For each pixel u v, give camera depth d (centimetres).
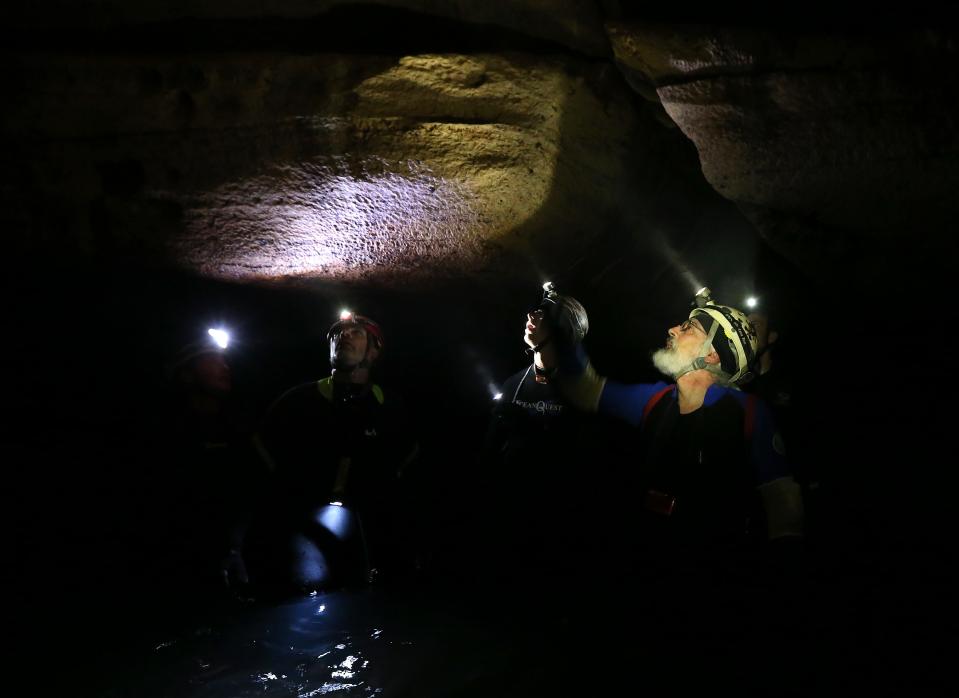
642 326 486
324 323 495
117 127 332
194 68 319
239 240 374
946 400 432
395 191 350
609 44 325
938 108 300
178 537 373
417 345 536
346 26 329
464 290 460
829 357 448
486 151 338
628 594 291
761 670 243
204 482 373
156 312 448
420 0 322
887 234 369
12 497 435
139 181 346
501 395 374
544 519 348
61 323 443
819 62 301
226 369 380
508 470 358
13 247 366
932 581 314
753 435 281
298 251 389
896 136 313
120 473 449
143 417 462
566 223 386
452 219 371
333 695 244
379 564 376
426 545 397
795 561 272
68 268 389
